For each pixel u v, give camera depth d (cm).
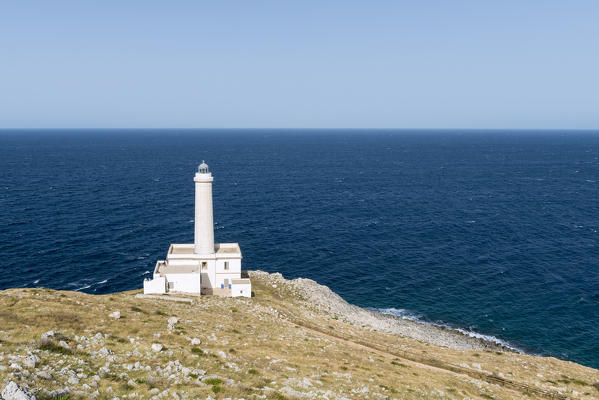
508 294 8756
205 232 6931
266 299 6706
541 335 7225
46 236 11469
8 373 2273
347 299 8544
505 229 13425
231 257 7000
